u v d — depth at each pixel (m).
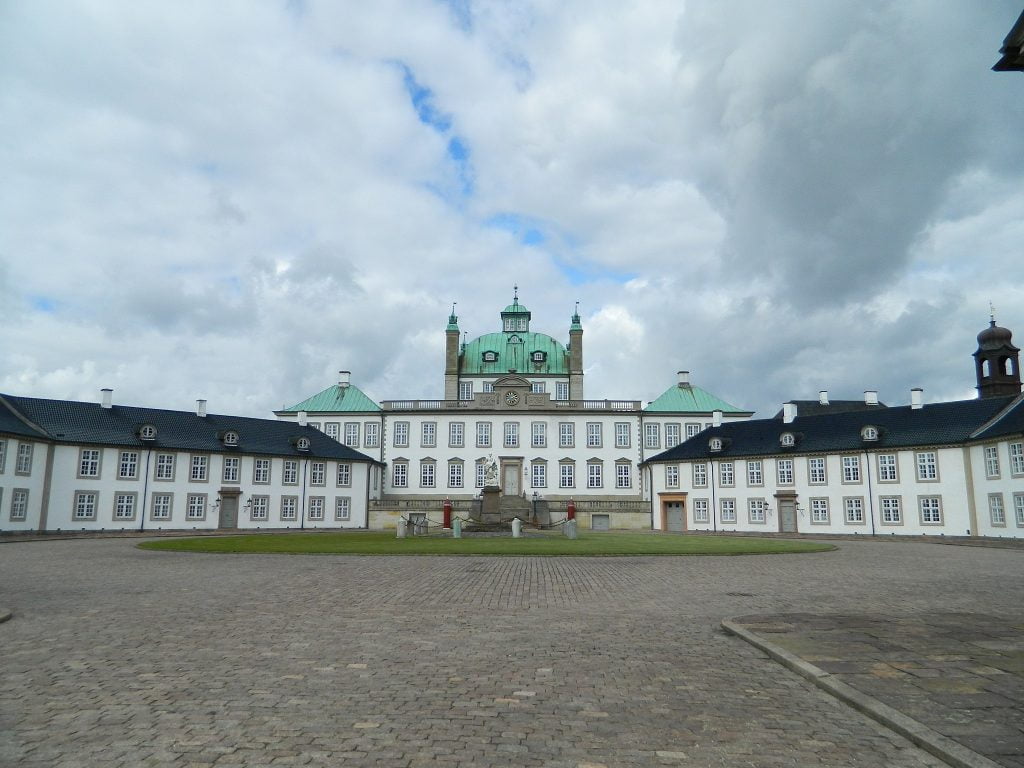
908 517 66.06
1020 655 11.97
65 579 24.78
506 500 75.75
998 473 58.91
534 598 19.98
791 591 21.66
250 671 11.46
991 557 36.84
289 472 80.81
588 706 9.66
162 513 72.00
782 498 74.50
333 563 31.06
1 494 59.47
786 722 8.99
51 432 65.94
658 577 25.73
